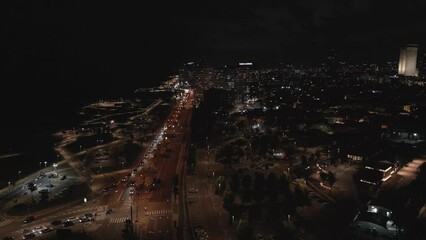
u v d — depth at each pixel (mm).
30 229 198875
